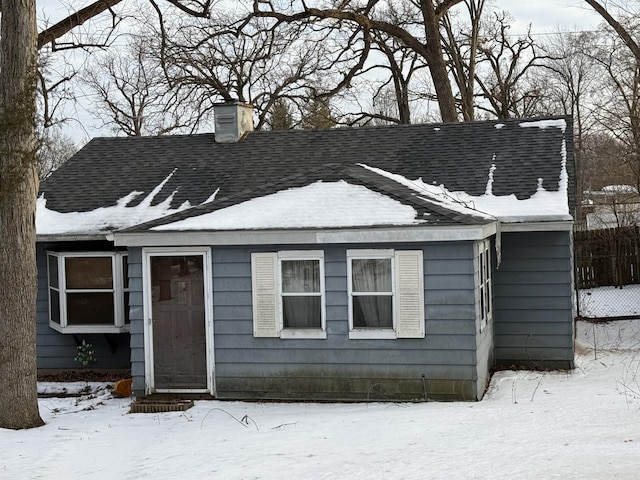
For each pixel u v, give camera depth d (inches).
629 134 1366.9
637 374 542.6
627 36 905.5
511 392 503.5
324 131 714.2
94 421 479.8
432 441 379.2
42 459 393.4
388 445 376.8
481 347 510.3
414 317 488.4
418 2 1181.7
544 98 1588.3
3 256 470.3
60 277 610.9
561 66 1692.9
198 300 525.3
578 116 1721.2
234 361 516.7
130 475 355.9
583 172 1868.8
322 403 500.4
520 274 587.5
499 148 638.5
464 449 359.9
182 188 659.4
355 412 462.9
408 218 485.1
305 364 506.3
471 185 596.7
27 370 473.4
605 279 964.6
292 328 509.7
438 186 599.5
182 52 1032.8
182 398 522.6
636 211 1197.7
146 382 529.0
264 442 398.3
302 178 559.2
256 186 609.0
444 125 687.7
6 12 461.4
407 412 451.5
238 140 722.8
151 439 425.7
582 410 431.2
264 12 943.0
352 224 488.4
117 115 1502.2
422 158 643.5
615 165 1421.0
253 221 509.7
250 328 514.0
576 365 587.8
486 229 480.7
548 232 581.3
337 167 567.8
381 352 494.6
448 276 483.2
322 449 377.4
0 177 460.8
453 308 482.9
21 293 473.1
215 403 510.9
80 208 651.5
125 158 725.3
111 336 626.2
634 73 1203.9
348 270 498.0
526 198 569.6
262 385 512.7
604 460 324.8
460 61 1164.5
